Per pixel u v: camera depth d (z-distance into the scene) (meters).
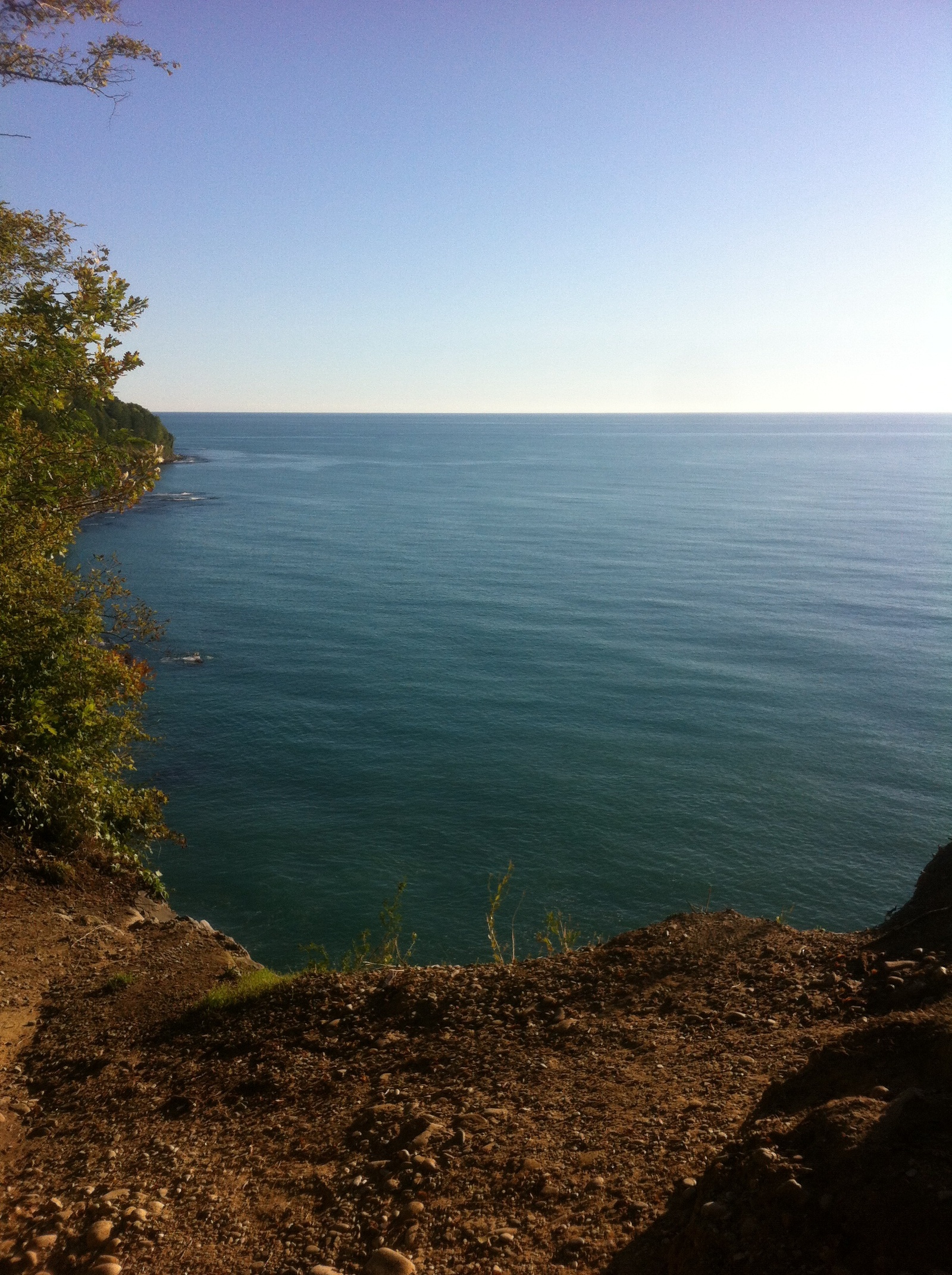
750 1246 2.89
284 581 66.81
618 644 52.28
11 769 10.60
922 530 104.81
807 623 58.75
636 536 97.38
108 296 10.20
